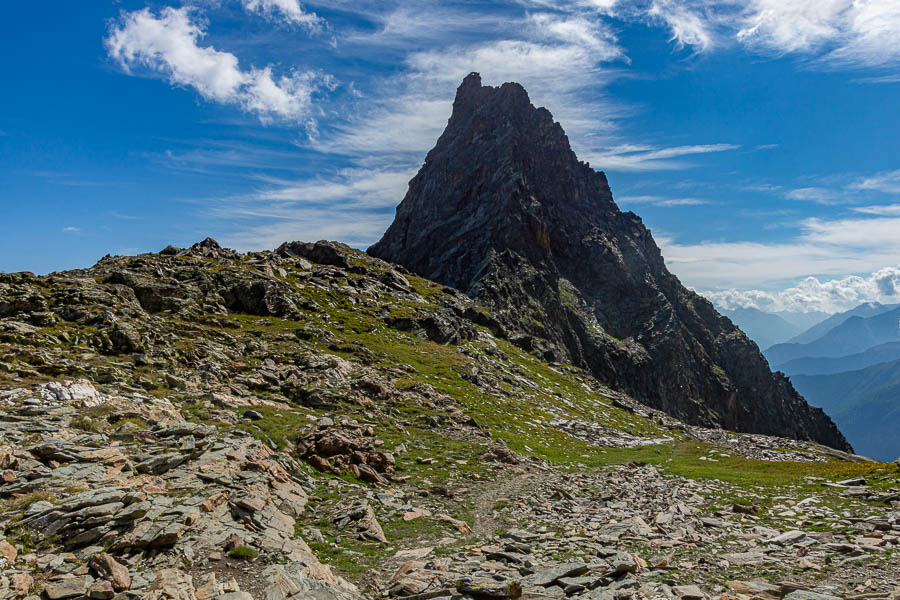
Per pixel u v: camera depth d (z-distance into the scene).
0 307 55.06
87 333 51.03
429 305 140.62
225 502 23.34
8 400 30.52
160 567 17.39
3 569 15.33
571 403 107.94
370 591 18.22
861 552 21.20
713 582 18.02
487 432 59.47
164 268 98.06
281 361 62.91
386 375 74.69
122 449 26.53
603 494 36.56
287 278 125.12
